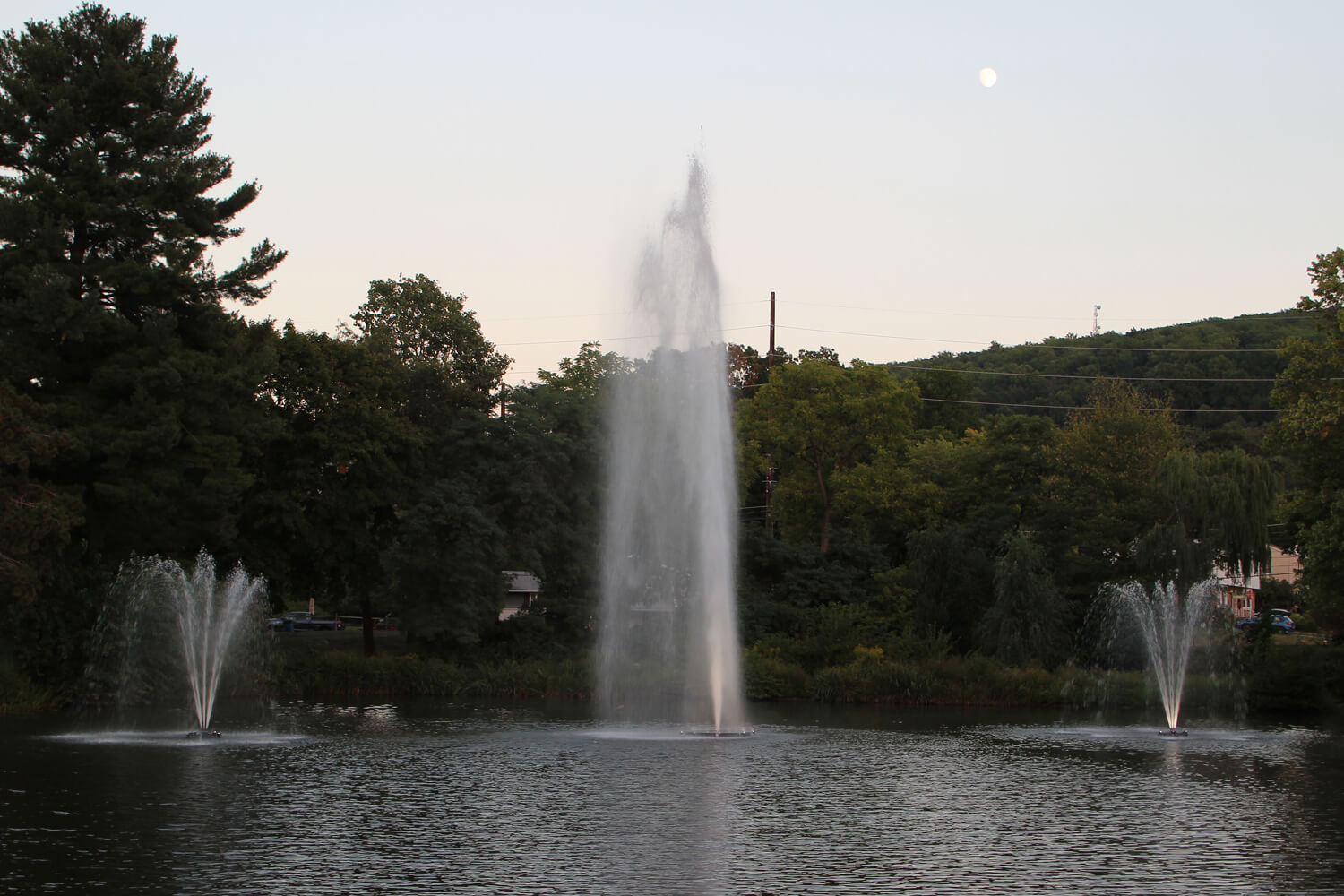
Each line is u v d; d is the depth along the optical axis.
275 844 21.62
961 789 28.78
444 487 62.41
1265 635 58.06
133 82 49.31
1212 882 19.19
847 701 56.75
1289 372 52.75
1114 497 68.69
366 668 58.56
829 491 79.75
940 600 63.94
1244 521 62.31
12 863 20.03
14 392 44.56
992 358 161.88
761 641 62.41
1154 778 31.03
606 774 30.72
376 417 62.94
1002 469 70.56
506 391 67.81
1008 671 55.66
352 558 65.19
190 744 36.84
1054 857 20.94
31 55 48.81
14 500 43.22
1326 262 52.16
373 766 31.91
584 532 65.38
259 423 53.91
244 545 59.31
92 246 50.34
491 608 61.69
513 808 25.53
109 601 48.06
